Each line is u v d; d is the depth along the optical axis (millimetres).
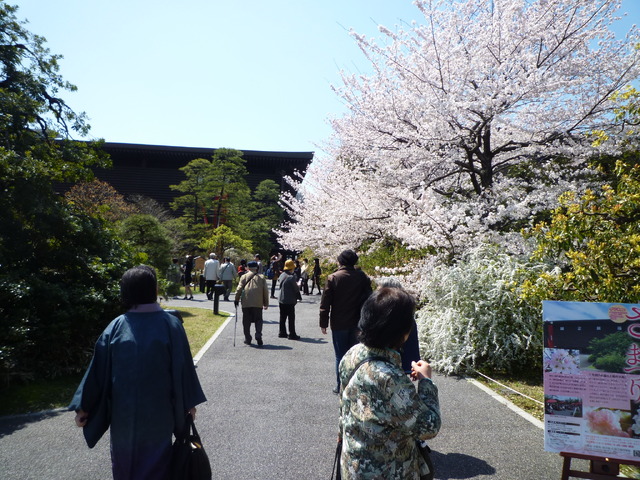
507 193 10398
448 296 7891
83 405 2668
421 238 9375
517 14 10414
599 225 5480
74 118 11766
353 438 2209
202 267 30078
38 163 8516
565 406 3121
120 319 2846
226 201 40000
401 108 11570
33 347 6969
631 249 4973
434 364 7535
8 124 9609
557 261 7637
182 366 2803
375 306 2285
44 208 8125
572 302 3188
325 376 7188
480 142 10828
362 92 12828
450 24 11016
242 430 4945
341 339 5758
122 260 8961
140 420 2641
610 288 4969
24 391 6297
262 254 40125
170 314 2971
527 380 6965
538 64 10695
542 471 4031
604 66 10344
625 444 2982
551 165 11219
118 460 2635
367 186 13516
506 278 7539
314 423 5168
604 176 10805
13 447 4617
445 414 5480
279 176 48875
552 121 10578
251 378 7043
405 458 2186
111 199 30344
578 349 3135
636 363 3010
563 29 10312
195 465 2715
